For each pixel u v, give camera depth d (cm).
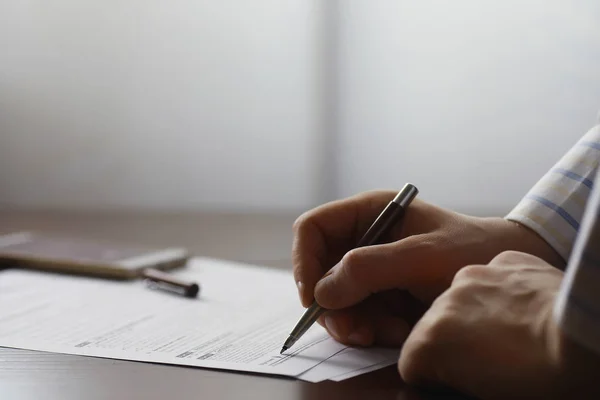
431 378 48
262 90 239
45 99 232
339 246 72
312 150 241
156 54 235
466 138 238
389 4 237
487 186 238
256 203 241
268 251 128
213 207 239
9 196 232
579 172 66
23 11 229
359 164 242
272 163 241
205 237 150
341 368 55
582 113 231
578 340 38
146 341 63
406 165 241
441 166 239
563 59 231
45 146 233
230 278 95
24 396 49
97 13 232
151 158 237
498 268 52
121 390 51
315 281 67
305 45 239
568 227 64
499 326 45
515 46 233
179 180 238
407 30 237
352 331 61
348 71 240
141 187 237
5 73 230
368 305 65
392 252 59
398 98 240
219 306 78
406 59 238
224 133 239
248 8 236
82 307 76
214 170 239
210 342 63
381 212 70
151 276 87
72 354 59
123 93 235
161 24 234
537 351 43
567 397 41
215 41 236
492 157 237
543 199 65
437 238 61
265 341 63
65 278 92
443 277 60
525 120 234
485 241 62
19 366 56
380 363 57
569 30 229
